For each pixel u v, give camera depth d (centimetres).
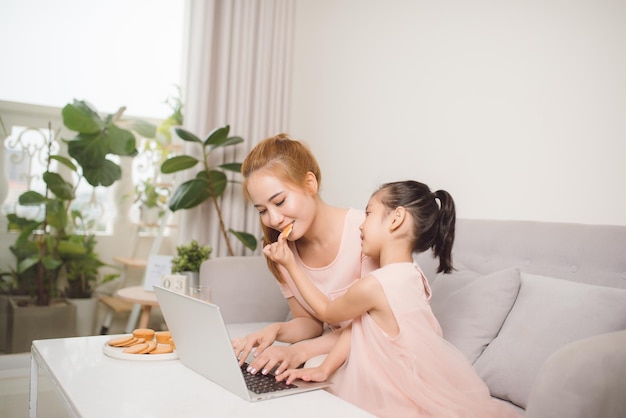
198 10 305
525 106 197
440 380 115
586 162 177
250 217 315
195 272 267
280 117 324
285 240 133
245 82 314
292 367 124
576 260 157
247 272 235
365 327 120
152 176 326
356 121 279
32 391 136
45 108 298
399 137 251
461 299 160
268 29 321
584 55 179
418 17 245
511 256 174
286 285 161
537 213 191
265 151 137
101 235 315
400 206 125
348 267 154
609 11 172
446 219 129
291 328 150
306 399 103
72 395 99
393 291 116
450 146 225
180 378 112
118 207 319
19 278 295
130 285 323
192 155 303
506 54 205
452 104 225
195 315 107
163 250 326
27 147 294
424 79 240
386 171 258
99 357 126
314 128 311
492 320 151
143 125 320
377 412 111
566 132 183
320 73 310
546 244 166
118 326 323
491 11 212
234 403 98
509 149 201
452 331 155
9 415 223
